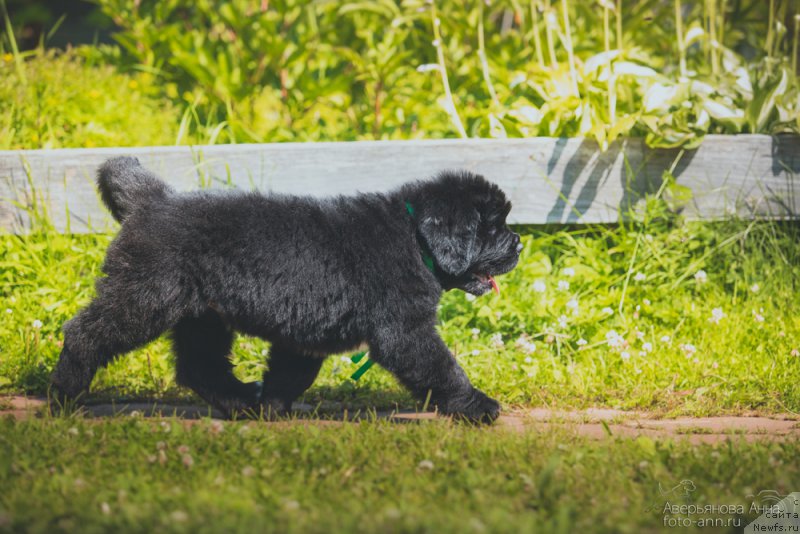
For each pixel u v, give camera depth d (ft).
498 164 25.48
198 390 18.66
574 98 26.20
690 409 19.13
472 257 17.79
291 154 25.14
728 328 22.68
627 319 23.35
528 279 24.26
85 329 16.72
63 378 16.94
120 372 20.71
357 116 32.78
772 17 29.04
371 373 21.33
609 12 32.14
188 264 16.62
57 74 31.01
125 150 24.79
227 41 34.47
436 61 33.63
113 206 18.20
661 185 25.64
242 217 16.93
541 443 15.02
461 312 23.66
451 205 17.61
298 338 17.33
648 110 25.31
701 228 25.31
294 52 31.96
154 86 34.76
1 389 19.77
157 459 13.50
